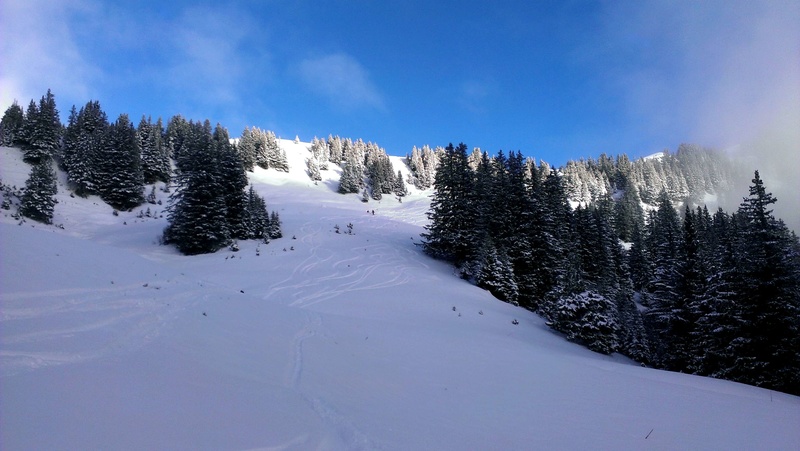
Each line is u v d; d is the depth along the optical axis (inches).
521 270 1460.4
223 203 1435.8
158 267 506.6
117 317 273.0
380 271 1245.7
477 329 759.7
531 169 1742.1
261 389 219.3
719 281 873.5
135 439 132.9
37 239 386.3
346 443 179.8
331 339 418.9
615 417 293.7
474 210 1579.7
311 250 1403.8
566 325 941.2
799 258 803.4
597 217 1930.4
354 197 3587.6
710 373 842.8
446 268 1508.4
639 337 1048.8
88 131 2716.5
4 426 118.2
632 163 5905.5
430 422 235.6
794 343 762.8
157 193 2409.0
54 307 252.5
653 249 2295.8
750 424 300.0
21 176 1884.8
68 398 147.5
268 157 3939.5
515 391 349.4
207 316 346.6
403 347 477.4
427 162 5123.0
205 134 1626.5
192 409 168.4
